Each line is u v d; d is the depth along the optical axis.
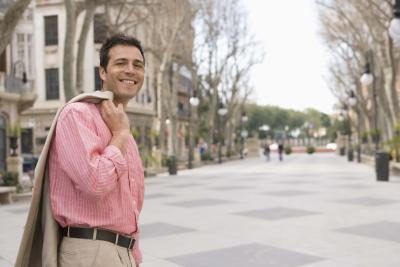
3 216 10.82
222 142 46.69
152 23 29.09
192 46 33.22
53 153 2.16
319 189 14.80
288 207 10.78
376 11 22.39
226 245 6.95
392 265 5.70
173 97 32.88
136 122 42.59
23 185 16.45
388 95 22.59
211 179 20.45
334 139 92.06
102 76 2.36
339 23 29.03
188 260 6.11
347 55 34.59
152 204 12.10
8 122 22.19
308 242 7.04
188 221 9.20
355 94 38.78
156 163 26.48
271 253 6.39
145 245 7.08
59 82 39.00
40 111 38.94
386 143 25.39
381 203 11.23
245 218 9.37
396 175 20.19
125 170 2.09
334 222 8.72
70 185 2.12
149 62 43.38
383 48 22.34
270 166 31.38
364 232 7.72
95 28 37.38
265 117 102.88
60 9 38.78
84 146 2.02
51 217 2.15
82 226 2.11
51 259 2.10
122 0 20.02
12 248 7.12
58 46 39.00
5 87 21.83
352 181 17.64
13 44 24.73
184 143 61.59
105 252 2.10
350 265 5.72
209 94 41.25
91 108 2.18
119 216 2.16
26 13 26.00
